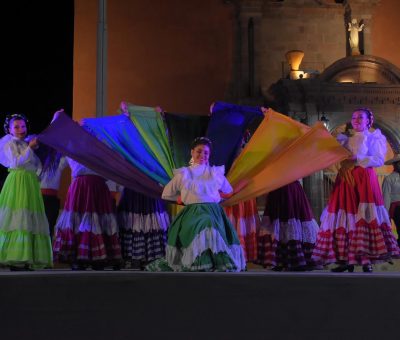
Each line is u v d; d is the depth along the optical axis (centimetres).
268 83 1580
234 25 1588
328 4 1603
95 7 1562
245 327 437
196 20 1588
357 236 609
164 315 436
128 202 695
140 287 436
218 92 1573
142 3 1585
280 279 439
